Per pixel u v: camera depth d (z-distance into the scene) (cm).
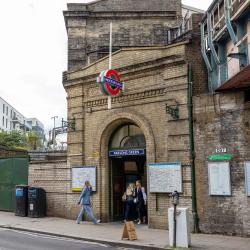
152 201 1393
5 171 2011
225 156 1225
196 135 1303
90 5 2236
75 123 1691
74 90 1709
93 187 1592
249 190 1157
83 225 1489
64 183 1711
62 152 2589
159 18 2209
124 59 1556
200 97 1308
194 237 1172
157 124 1424
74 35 2198
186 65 1364
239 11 1220
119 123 1575
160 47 1452
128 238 1148
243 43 1262
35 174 1834
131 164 1700
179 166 1325
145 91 1466
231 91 1234
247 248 994
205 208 1254
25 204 1766
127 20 2209
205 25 1441
